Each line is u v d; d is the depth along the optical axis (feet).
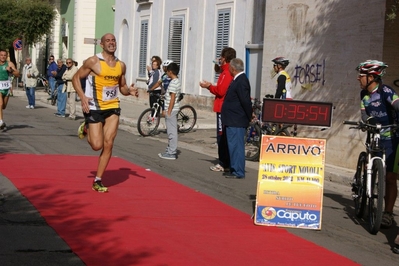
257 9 65.92
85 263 19.34
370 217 25.84
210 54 75.10
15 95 106.93
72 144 46.96
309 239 24.43
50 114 73.15
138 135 57.77
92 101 28.60
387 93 25.95
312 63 44.80
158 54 89.04
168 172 37.45
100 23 118.73
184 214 26.81
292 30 47.24
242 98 35.40
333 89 42.57
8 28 125.49
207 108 75.61
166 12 86.94
